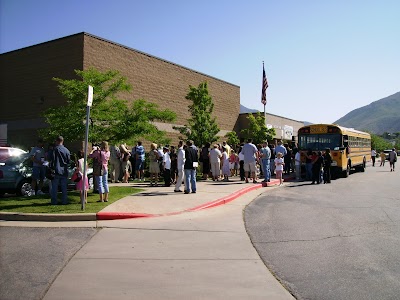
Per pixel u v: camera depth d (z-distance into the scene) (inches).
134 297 195.2
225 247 291.6
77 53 850.8
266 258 265.0
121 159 711.7
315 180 852.0
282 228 357.7
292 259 262.8
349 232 342.0
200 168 950.4
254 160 707.4
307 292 204.7
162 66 1087.6
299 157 847.7
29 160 566.6
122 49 949.2
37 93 913.5
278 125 1716.3
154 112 606.5
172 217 402.9
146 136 649.0
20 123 941.8
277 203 509.0
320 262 256.2
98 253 270.2
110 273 230.4
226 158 760.3
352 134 1037.2
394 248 290.0
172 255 269.3
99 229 341.4
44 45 905.5
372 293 203.3
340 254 274.5
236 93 1481.3
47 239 303.7
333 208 470.6
